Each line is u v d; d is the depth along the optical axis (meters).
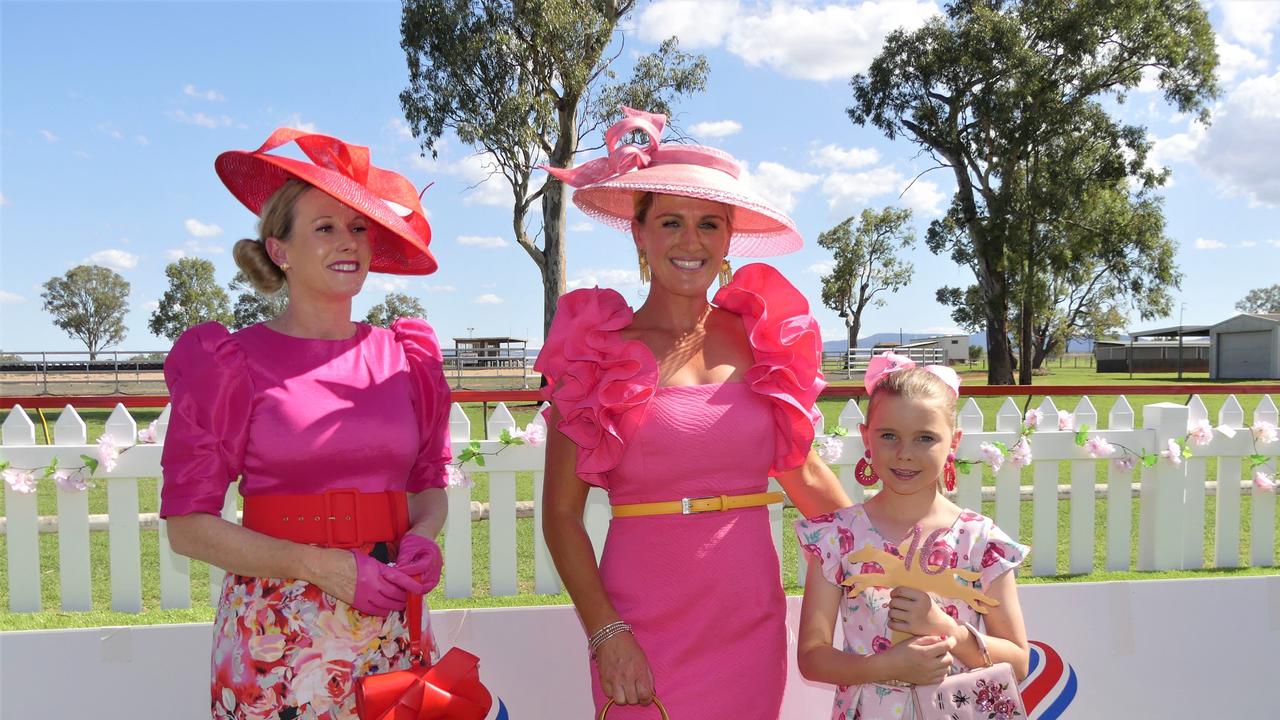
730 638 1.76
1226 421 4.68
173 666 2.15
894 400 1.80
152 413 15.62
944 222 29.41
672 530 1.75
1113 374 47.38
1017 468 4.45
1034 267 28.20
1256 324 40.16
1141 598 2.31
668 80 21.27
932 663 1.61
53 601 4.26
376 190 1.90
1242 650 2.37
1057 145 28.58
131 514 3.97
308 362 1.68
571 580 1.74
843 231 59.44
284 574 1.54
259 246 1.77
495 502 4.18
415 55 20.84
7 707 2.11
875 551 1.81
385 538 1.68
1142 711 2.32
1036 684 2.24
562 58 20.12
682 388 1.79
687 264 1.85
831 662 1.74
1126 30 26.19
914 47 28.50
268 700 1.56
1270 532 4.66
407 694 1.53
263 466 1.61
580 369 1.77
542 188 21.73
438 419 1.88
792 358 1.86
